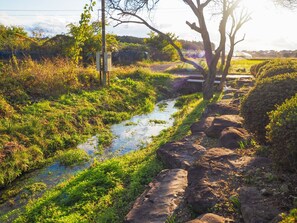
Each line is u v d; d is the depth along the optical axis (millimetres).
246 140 7168
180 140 8492
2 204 7340
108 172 7645
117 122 14180
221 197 4746
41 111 12672
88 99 15438
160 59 46625
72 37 26953
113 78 20391
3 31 29672
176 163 6980
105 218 5609
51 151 10453
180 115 14438
